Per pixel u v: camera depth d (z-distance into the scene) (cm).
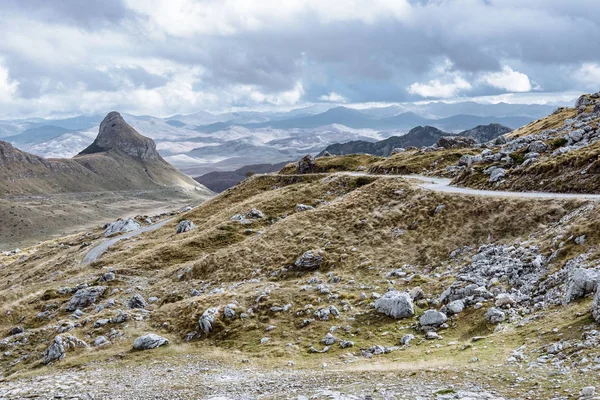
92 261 11488
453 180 9388
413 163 13075
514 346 3012
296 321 4962
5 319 7506
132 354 4784
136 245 11750
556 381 2122
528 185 7662
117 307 7025
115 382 3662
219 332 5028
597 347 2464
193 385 3231
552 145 9206
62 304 7825
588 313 3017
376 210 8306
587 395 1858
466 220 6662
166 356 4597
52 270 12131
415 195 8256
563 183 7181
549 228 5422
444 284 5116
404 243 6788
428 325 4197
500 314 3812
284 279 6700
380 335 4297
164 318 5812
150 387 3316
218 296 6031
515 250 5116
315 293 5597
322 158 17612
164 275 8431
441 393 2177
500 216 6291
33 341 5969
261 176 16225
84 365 4619
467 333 3812
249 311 5350
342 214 8562
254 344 4584
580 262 4097
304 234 8031
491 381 2297
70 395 3209
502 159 9250
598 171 6912
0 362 5516
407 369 2883
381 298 4872
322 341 4356
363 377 2780
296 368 3662
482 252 5541
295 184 14075
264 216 11069
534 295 4019
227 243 9731
